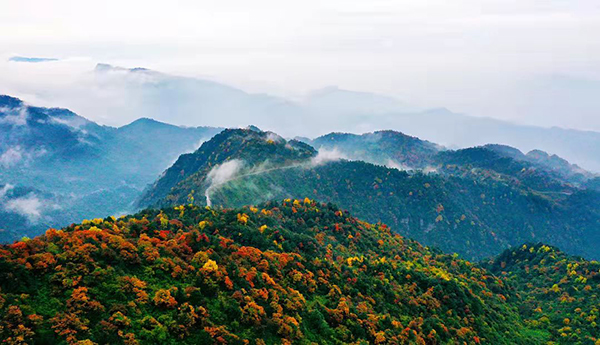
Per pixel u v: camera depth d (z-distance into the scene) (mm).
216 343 87688
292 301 114875
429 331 135250
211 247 123125
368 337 118375
